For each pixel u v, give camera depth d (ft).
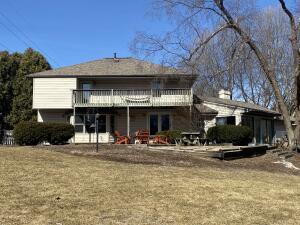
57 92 116.67
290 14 89.61
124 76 114.52
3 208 27.09
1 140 125.29
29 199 29.53
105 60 127.24
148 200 31.35
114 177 38.83
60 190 32.48
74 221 25.30
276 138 143.43
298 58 90.12
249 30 90.22
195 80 108.58
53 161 46.50
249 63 111.24
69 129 94.73
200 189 36.35
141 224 25.59
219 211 29.73
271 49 145.59
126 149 67.15
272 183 43.62
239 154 71.05
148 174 41.91
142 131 103.09
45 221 25.00
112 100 111.24
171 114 115.55
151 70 115.55
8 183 33.63
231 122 114.42
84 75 115.65
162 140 95.40
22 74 157.99
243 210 30.50
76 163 46.24
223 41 92.27
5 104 155.43
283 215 29.89
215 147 75.66
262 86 168.04
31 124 92.63
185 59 93.35
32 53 163.32
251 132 102.22
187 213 28.66
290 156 82.17
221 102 117.08
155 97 111.04
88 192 32.48
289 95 154.51
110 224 25.20
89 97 111.65
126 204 29.84
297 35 93.91
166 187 36.06
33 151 55.21
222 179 42.86
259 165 63.82
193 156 62.69
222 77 130.82
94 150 63.87
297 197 36.60
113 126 116.16
